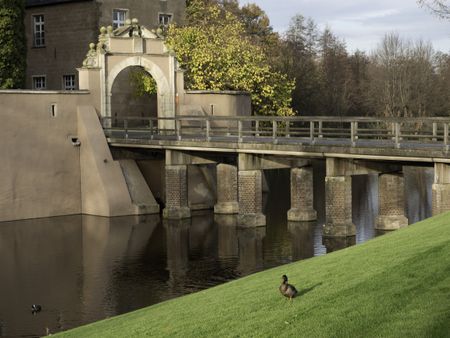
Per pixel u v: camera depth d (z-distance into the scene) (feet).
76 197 109.19
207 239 86.69
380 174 84.79
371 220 95.86
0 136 101.81
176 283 65.92
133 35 116.06
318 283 39.83
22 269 73.15
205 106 123.34
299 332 32.37
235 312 37.58
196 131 118.32
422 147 75.51
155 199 113.70
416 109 239.91
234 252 78.84
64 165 108.06
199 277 67.97
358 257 44.27
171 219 102.47
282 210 107.55
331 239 82.17
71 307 59.16
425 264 38.47
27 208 104.53
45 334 52.24
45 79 140.87
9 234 92.53
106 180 106.63
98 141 108.47
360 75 278.46
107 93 113.09
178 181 102.42
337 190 82.07
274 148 87.76
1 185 101.96
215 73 138.41
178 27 147.64
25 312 58.08
